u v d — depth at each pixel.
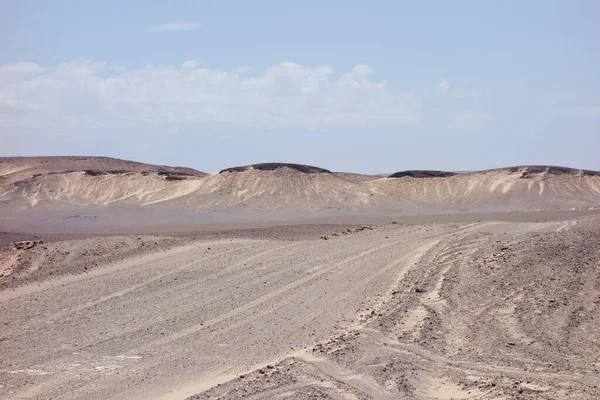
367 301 26.11
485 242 36.81
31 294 30.55
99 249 41.03
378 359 17.53
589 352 17.48
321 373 16.36
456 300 24.73
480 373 16.02
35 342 22.50
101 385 17.55
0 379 18.42
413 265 32.78
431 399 14.12
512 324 20.84
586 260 28.81
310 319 23.83
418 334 20.09
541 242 34.12
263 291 29.44
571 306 22.42
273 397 14.52
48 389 17.38
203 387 16.42
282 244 43.03
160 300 28.50
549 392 13.77
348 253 38.78
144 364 19.45
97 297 29.42
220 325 23.80
